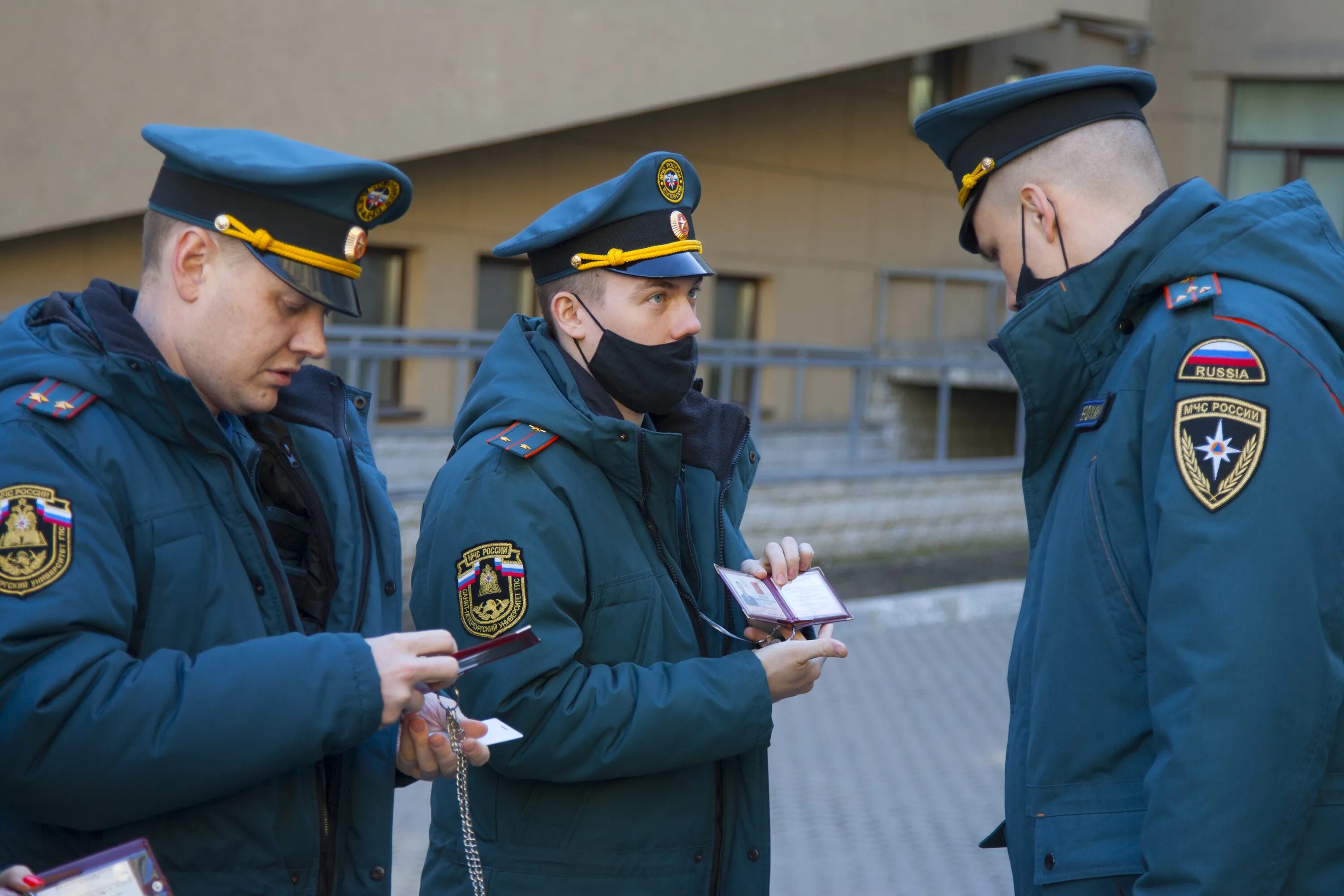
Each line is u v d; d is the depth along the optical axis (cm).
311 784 182
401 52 836
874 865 421
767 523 875
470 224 975
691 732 198
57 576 155
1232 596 162
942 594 807
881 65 1236
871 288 1254
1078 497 190
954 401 1283
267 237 172
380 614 203
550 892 206
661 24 929
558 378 218
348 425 215
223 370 175
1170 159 1394
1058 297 194
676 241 215
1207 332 175
